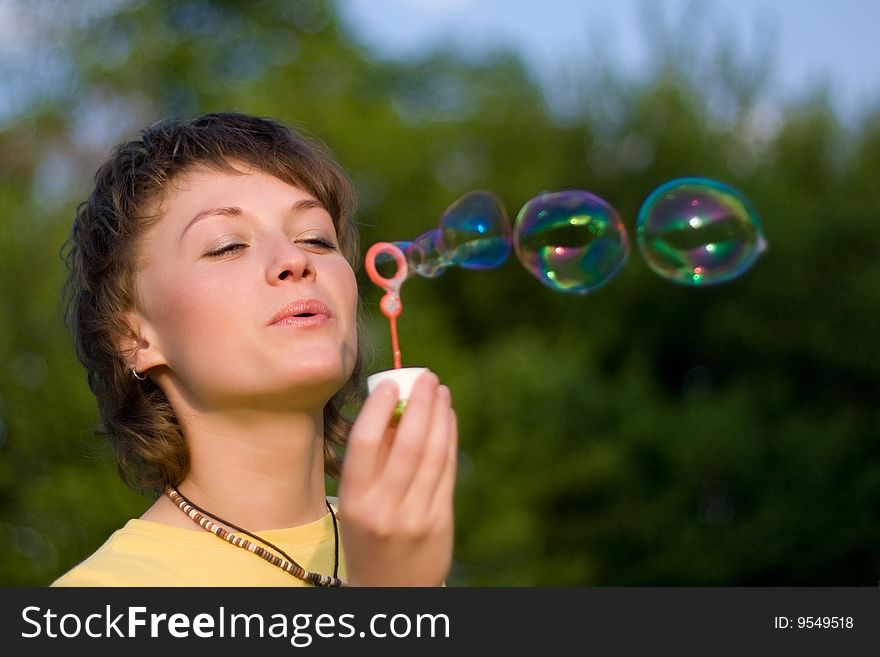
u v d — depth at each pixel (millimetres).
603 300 18156
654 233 4598
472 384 15680
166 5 22016
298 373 2594
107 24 20969
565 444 15711
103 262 3041
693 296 17641
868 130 18234
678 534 15789
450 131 20641
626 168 18406
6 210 13312
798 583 16000
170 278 2773
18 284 12516
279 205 2883
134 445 2979
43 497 11594
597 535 15672
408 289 18219
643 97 18656
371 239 19375
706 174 17797
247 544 2695
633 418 16250
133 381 3059
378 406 2207
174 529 2734
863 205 17188
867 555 15906
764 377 17469
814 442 16156
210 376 2666
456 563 14633
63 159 18625
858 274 16969
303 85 22172
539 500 15367
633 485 15922
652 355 18109
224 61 22516
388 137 20078
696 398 17344
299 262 2678
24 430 11867
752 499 16266
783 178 17938
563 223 4395
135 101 20125
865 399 16953
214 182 2959
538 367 16141
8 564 11703
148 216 2934
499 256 4324
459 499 14586
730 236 4551
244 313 2641
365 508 2164
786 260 17125
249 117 3346
